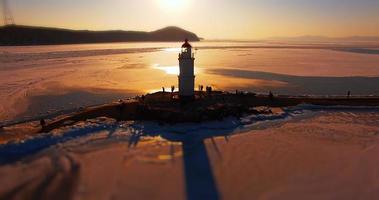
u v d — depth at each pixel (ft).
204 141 81.97
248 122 98.07
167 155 72.33
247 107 110.63
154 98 117.19
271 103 121.29
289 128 94.68
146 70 263.90
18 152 71.15
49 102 145.79
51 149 73.05
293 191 58.39
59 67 282.36
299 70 261.24
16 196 53.67
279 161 70.85
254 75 232.32
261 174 64.54
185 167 66.54
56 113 122.31
